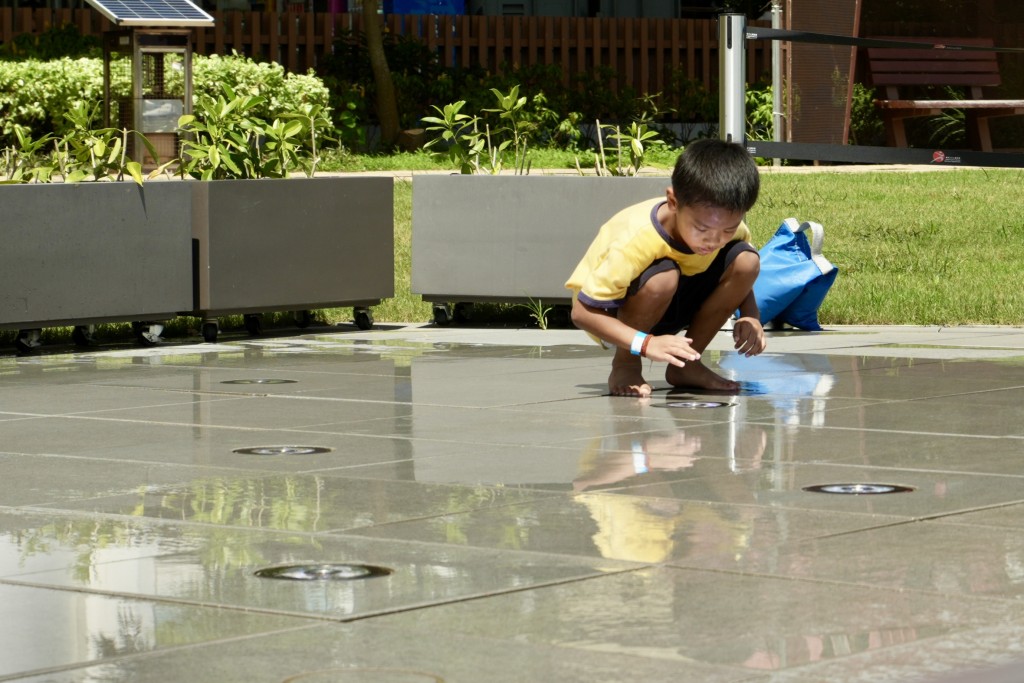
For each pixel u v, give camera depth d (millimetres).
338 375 9250
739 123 11633
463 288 12164
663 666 3521
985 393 8016
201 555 4668
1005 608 3951
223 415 7656
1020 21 23672
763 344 8109
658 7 35938
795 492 5496
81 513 5320
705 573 4336
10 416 7684
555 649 3658
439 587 4238
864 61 24078
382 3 34250
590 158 25172
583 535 4848
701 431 6945
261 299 11422
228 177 12234
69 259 10562
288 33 30562
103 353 10609
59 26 29094
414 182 12195
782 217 18891
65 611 4062
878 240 17453
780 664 3521
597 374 9172
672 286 7750
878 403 7719
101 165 11414
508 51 32156
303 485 5785
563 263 11961
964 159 12164
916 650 3605
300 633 3826
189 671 3547
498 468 6086
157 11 20062
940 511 5145
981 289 13766
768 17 33750
